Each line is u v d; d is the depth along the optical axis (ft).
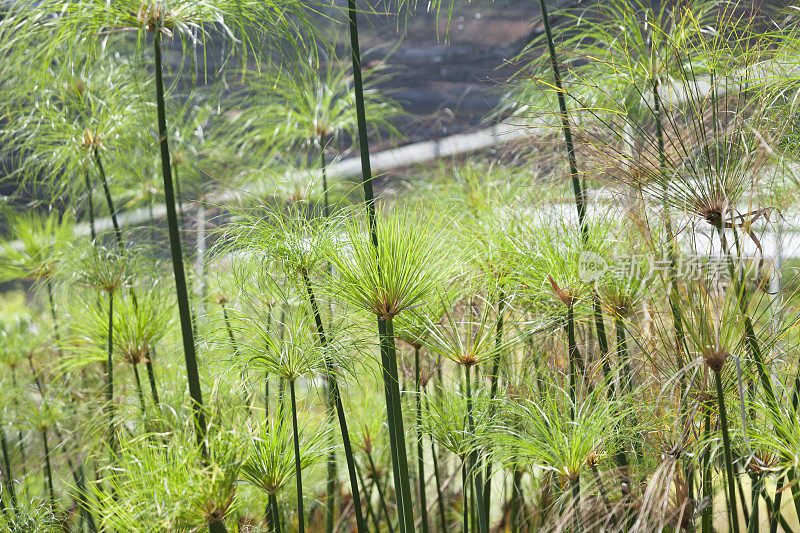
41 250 8.55
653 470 4.58
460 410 5.29
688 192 4.14
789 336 4.32
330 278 4.69
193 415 4.69
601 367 5.08
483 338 4.73
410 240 4.31
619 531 4.49
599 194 5.08
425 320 4.94
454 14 11.83
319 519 8.16
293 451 4.99
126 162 7.88
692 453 4.29
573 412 4.85
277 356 4.72
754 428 4.16
